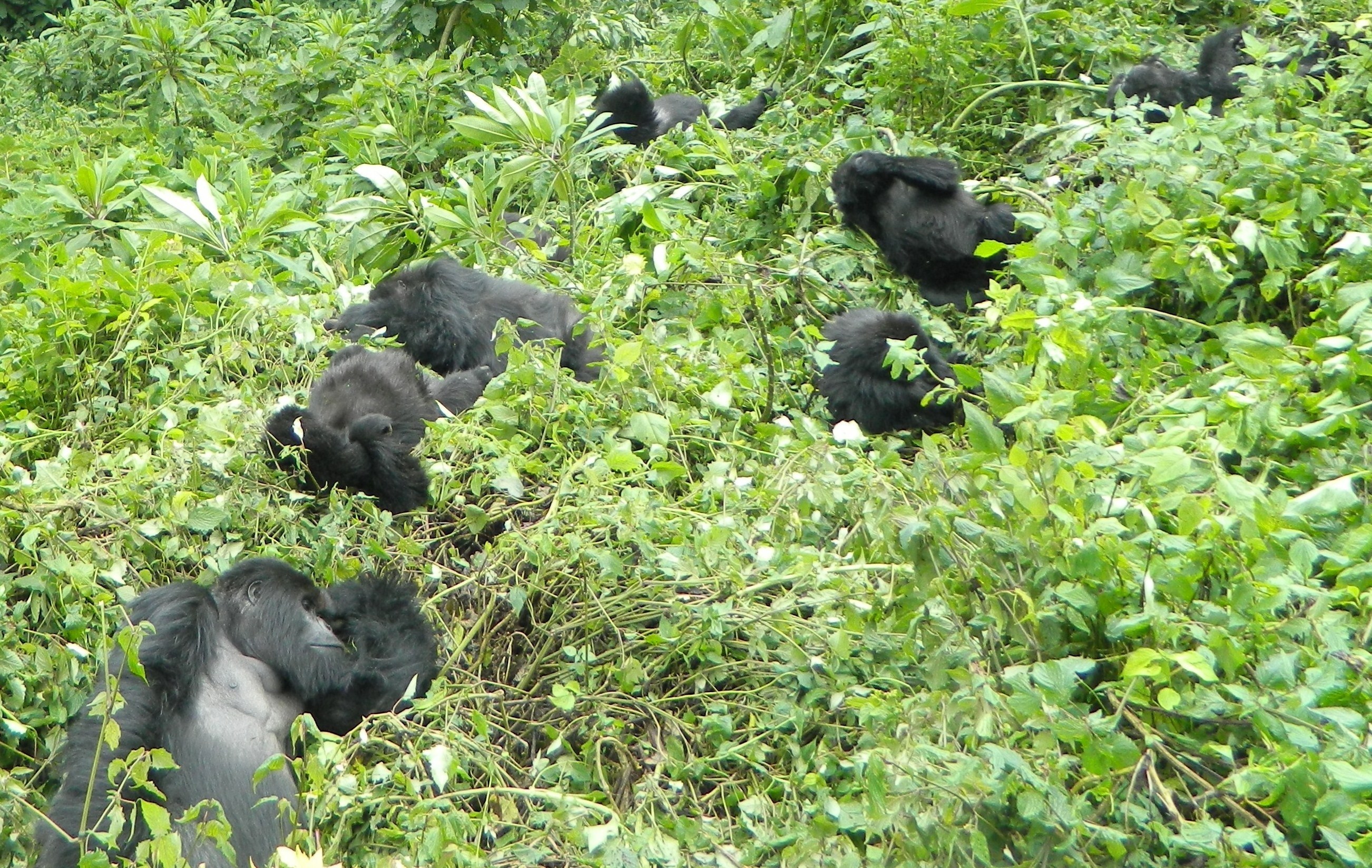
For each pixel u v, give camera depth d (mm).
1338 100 10141
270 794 6066
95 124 15617
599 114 12906
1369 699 5082
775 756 6070
